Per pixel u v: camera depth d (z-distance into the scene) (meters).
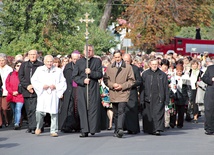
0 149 20.20
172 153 19.28
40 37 44.75
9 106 27.22
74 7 45.69
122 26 73.19
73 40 45.56
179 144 21.52
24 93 24.77
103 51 59.81
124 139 22.77
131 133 24.98
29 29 44.69
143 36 73.12
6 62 27.77
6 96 27.12
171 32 74.44
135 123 24.83
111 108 26.55
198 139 23.19
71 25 46.00
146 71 24.91
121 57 23.30
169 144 21.47
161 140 22.62
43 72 23.56
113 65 23.30
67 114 24.88
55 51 44.81
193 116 32.69
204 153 19.42
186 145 21.27
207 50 83.19
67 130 25.00
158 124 24.44
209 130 25.11
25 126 27.95
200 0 76.81
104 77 23.34
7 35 45.03
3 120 27.39
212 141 22.62
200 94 31.11
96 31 59.38
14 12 44.75
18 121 26.30
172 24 74.75
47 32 44.56
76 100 24.69
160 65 28.44
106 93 26.50
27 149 20.14
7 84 26.55
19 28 45.03
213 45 83.38
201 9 76.12
